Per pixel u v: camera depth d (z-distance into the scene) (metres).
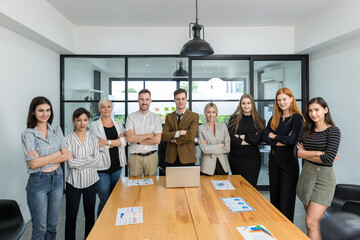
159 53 4.45
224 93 4.60
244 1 3.45
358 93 3.40
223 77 4.58
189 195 2.13
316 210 2.22
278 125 2.78
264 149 4.65
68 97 4.47
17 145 3.17
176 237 1.43
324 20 3.68
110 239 1.41
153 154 3.07
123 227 1.55
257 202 1.97
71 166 2.37
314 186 2.26
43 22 3.30
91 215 2.51
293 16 4.04
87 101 4.48
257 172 3.01
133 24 4.31
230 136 3.06
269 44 4.53
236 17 4.04
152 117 3.05
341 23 3.34
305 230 2.97
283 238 1.41
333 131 2.17
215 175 2.82
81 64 4.46
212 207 1.87
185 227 1.55
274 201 2.80
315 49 4.19
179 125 2.96
